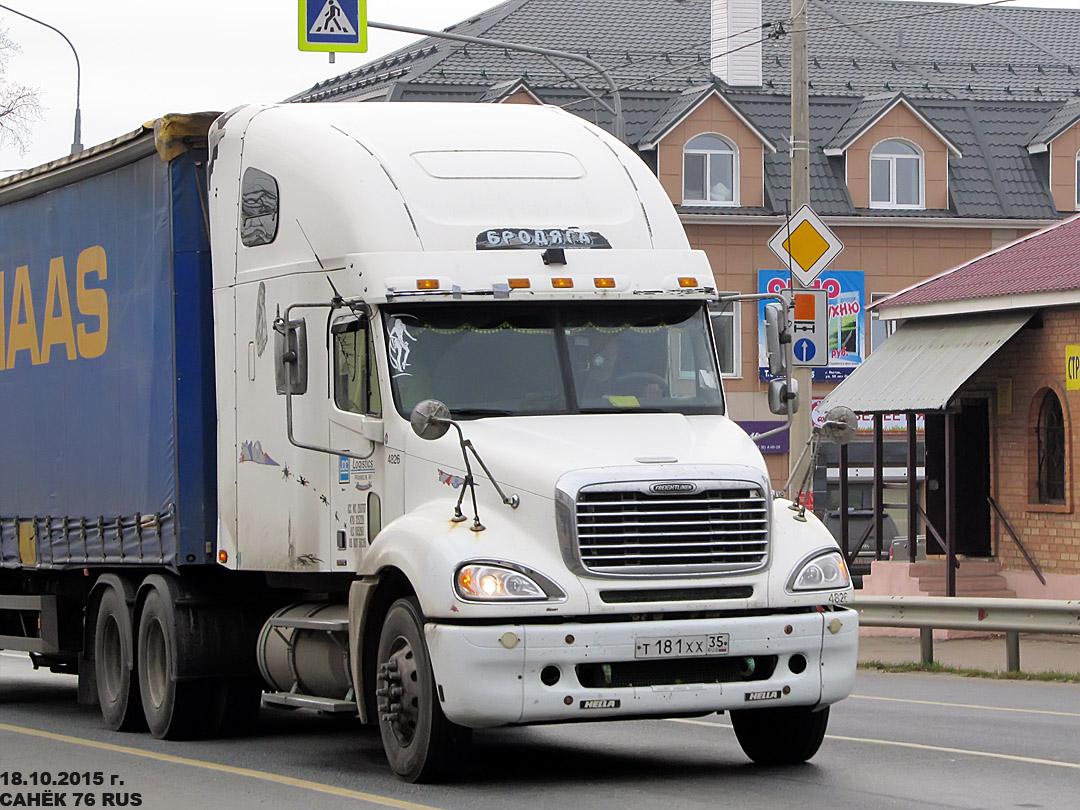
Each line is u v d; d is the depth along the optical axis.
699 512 31.03
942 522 73.94
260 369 37.81
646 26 142.12
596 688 30.17
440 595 30.17
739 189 133.50
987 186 137.12
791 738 33.53
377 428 33.56
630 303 34.75
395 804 29.41
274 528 37.44
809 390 65.25
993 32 150.50
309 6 68.00
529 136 36.88
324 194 35.50
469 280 33.72
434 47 139.75
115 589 43.44
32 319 48.25
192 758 37.22
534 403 33.47
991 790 30.31
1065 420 66.56
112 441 43.72
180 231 40.75
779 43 143.12
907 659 59.75
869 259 135.62
